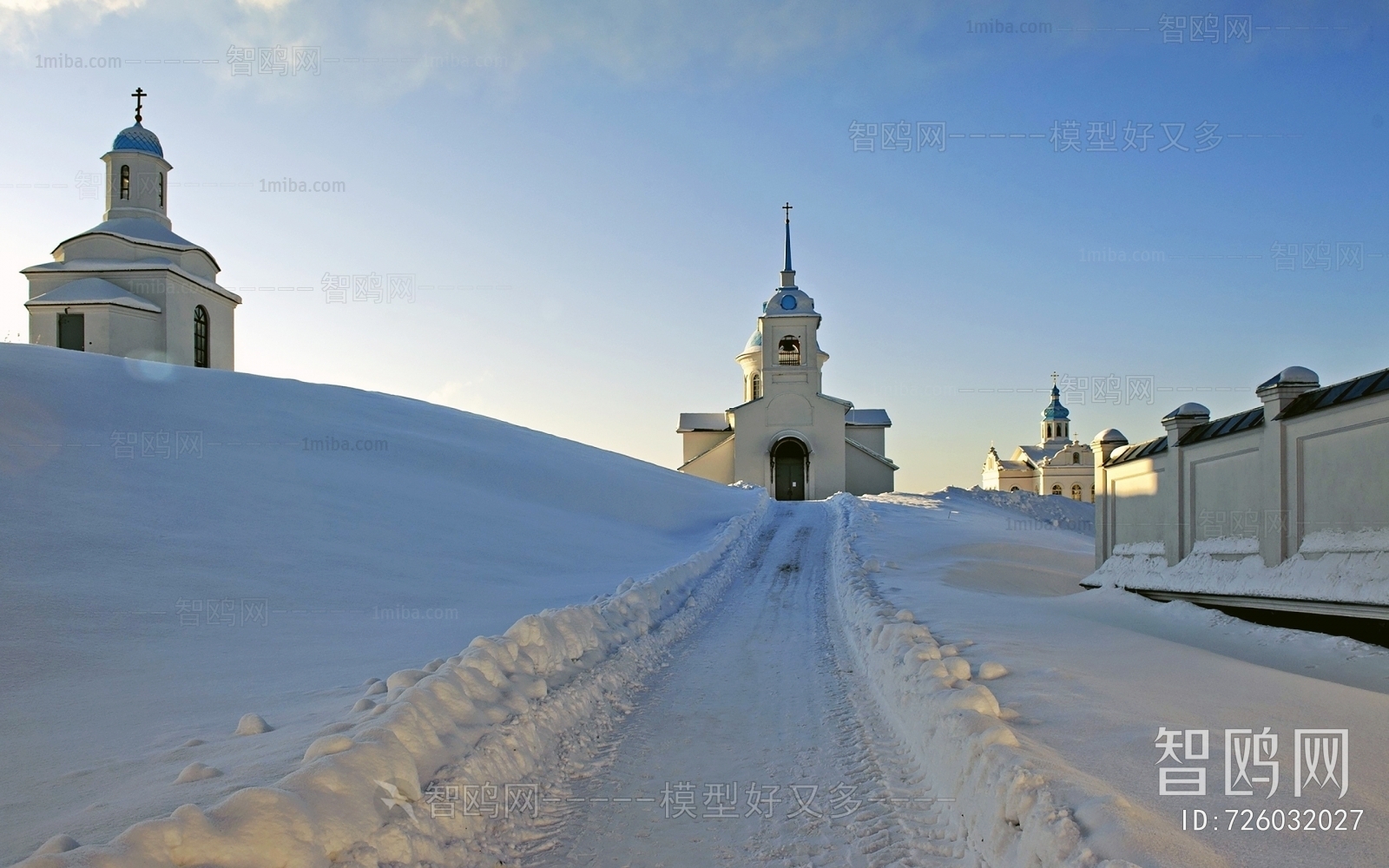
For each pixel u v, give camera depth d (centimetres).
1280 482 1138
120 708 726
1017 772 470
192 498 1584
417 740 571
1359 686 809
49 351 2361
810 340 5012
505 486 2486
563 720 749
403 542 1686
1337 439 1045
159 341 3731
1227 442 1291
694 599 1531
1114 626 1121
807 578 1895
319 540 1557
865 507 3041
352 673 885
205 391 2420
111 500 1455
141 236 3944
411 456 2441
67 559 1171
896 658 838
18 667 817
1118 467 1697
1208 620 1141
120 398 2092
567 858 523
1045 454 8456
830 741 742
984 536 2375
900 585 1495
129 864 363
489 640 820
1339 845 400
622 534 2317
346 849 442
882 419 5884
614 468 3250
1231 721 603
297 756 549
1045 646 920
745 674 1011
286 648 989
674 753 718
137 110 4209
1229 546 1270
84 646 907
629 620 1198
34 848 429
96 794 511
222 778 512
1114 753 532
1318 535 1074
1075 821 409
